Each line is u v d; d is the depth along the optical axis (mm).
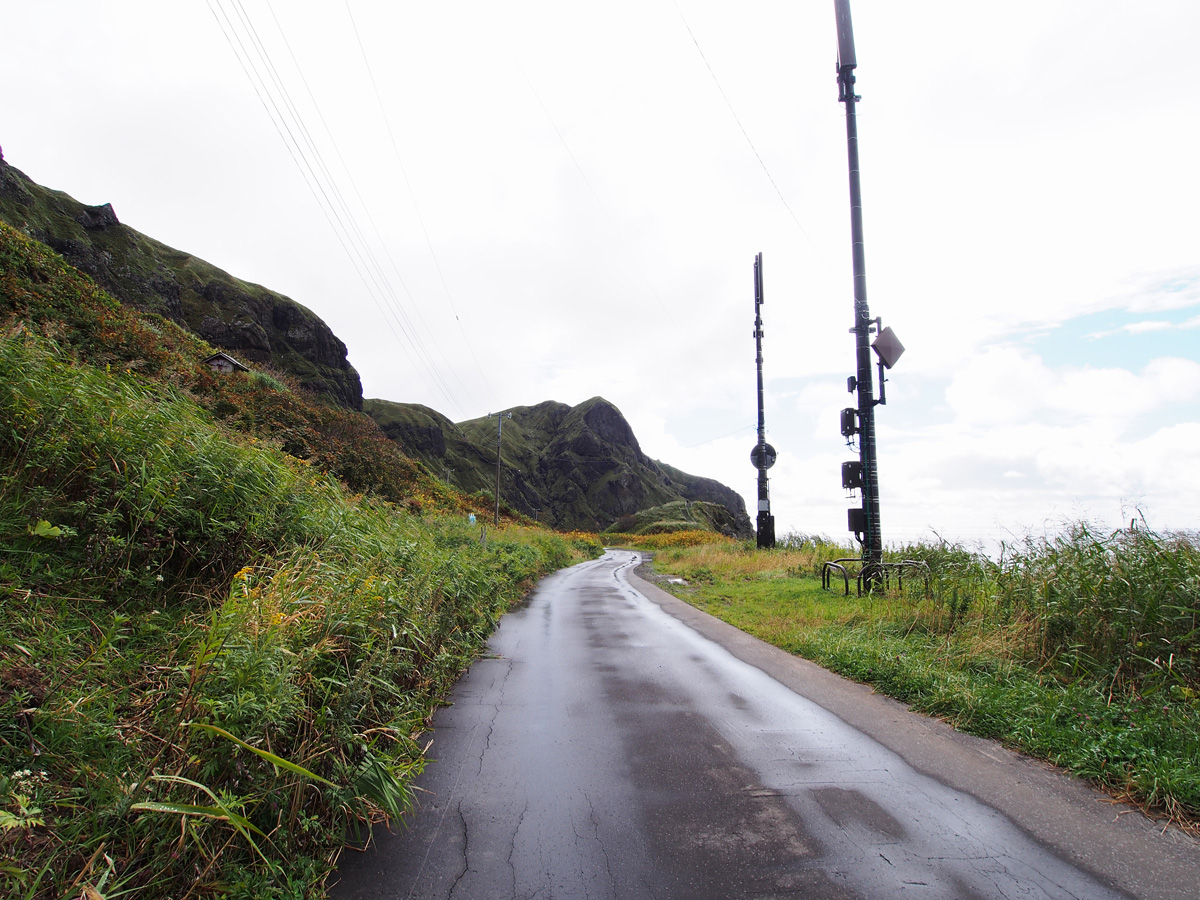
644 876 2699
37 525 3500
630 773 3869
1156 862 2824
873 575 10820
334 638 3873
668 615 10695
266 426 15797
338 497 7234
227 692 2773
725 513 91062
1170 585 5180
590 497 195500
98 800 2264
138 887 2102
